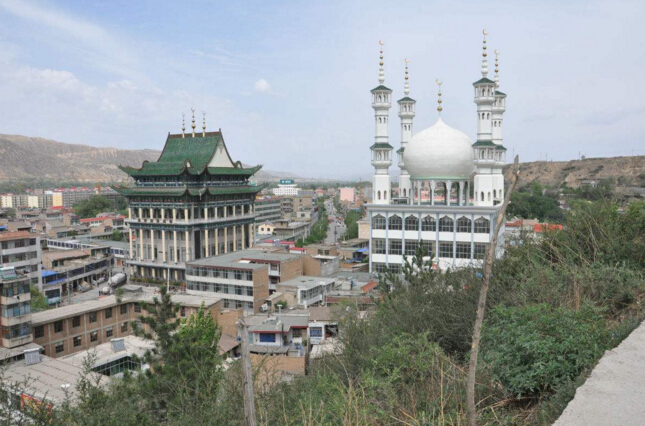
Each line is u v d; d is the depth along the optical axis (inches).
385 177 3270.2
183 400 854.5
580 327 515.2
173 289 3964.1
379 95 3284.9
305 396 659.4
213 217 4473.4
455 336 715.4
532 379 485.1
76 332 2469.2
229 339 2203.5
